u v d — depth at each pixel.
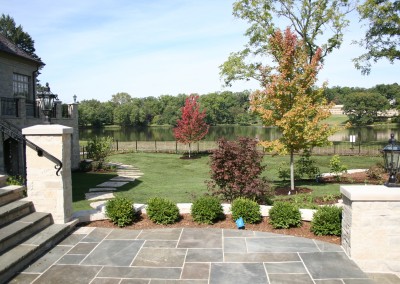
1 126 10.12
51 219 6.82
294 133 11.80
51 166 6.77
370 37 24.06
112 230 6.93
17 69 16.41
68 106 18.58
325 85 12.21
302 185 13.49
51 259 5.55
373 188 5.54
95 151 20.42
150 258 5.59
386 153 5.64
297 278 4.88
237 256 5.65
